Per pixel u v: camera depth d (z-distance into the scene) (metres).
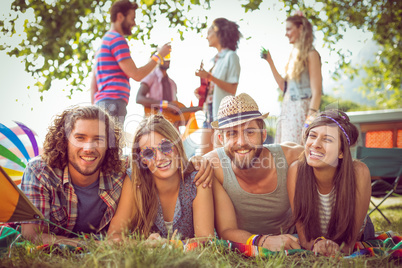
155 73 4.72
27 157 3.17
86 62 6.78
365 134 6.71
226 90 4.63
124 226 2.71
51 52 6.70
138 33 6.45
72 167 2.68
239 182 2.95
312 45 4.57
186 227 2.80
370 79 12.65
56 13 6.75
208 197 2.79
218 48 4.84
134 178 2.74
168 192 2.78
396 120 6.54
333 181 2.67
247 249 2.39
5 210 2.38
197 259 1.98
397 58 9.49
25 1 6.64
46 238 2.49
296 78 4.55
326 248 2.40
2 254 2.30
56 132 2.67
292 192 2.83
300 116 4.50
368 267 2.13
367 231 3.03
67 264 1.96
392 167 4.62
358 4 8.06
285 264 2.15
